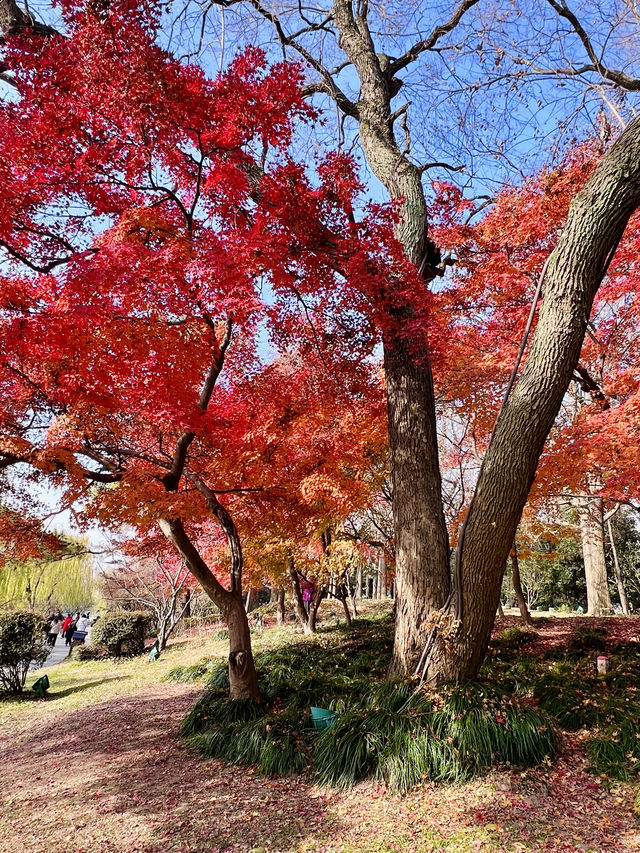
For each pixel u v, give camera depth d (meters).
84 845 4.21
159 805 4.79
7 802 5.35
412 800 4.20
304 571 13.07
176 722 7.56
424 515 5.92
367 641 10.93
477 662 5.30
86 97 4.51
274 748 5.32
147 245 4.93
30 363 4.68
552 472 6.75
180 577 16.48
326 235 5.92
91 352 4.30
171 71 4.47
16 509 6.80
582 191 4.96
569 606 19.97
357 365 7.54
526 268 7.35
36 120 4.40
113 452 6.19
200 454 7.15
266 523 8.13
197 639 18.06
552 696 5.75
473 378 7.99
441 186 7.68
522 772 4.33
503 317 7.96
